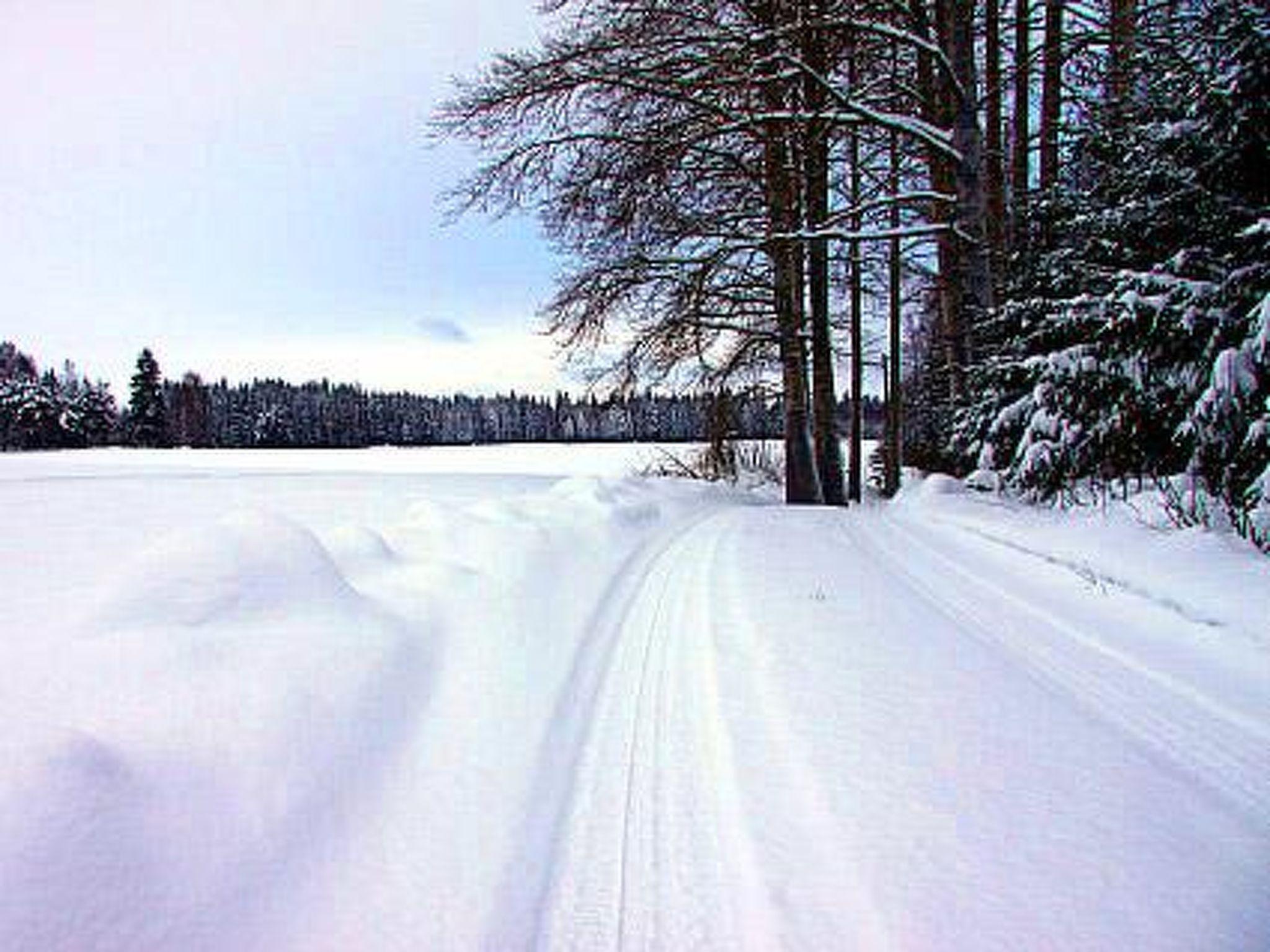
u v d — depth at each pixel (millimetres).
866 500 25969
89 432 81125
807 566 7531
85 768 2078
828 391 17844
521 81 14539
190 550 3463
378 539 5340
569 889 2629
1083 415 9391
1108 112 10430
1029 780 3170
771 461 26375
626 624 5668
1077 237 10477
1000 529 8969
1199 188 7879
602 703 4156
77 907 1801
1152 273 8023
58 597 4668
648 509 11508
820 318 17609
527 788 3193
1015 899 2428
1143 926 2299
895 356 24031
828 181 17719
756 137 15930
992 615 5637
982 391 12758
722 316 17297
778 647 4887
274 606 3389
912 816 2912
